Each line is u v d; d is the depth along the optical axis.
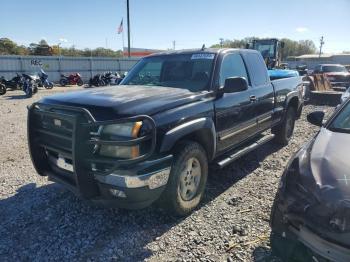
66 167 3.50
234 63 4.77
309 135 7.64
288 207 2.54
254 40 22.28
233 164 5.49
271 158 5.84
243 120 4.73
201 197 3.94
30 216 3.75
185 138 3.76
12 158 5.89
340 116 3.54
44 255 3.06
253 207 3.91
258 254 3.02
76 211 3.85
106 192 3.21
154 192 3.20
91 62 32.72
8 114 11.03
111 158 3.09
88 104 3.33
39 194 4.32
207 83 4.16
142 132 3.04
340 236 2.21
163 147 3.20
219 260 2.95
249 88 4.96
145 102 3.38
